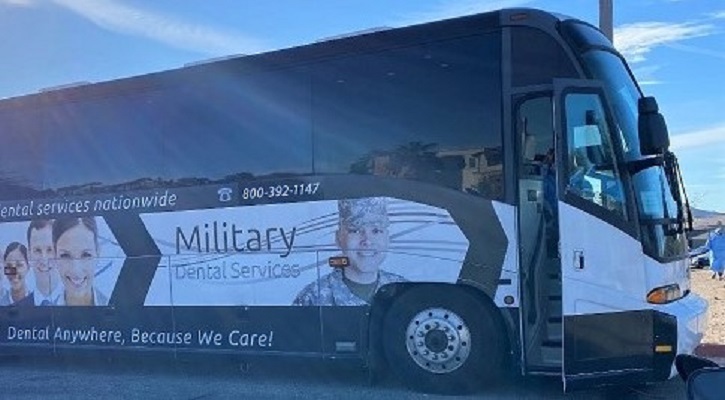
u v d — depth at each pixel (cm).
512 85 772
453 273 788
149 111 964
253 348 889
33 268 1036
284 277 873
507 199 769
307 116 867
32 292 1036
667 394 789
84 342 999
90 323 995
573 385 718
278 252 877
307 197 862
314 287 855
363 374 936
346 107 848
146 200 960
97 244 992
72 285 1008
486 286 775
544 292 770
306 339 860
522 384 838
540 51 767
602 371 722
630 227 737
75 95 1012
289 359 868
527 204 773
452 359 795
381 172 827
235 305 899
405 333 816
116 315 976
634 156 757
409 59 820
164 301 944
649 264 737
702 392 364
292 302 867
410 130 815
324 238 852
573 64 757
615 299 729
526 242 770
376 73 836
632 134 770
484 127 782
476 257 780
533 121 771
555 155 731
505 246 769
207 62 932
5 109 1062
